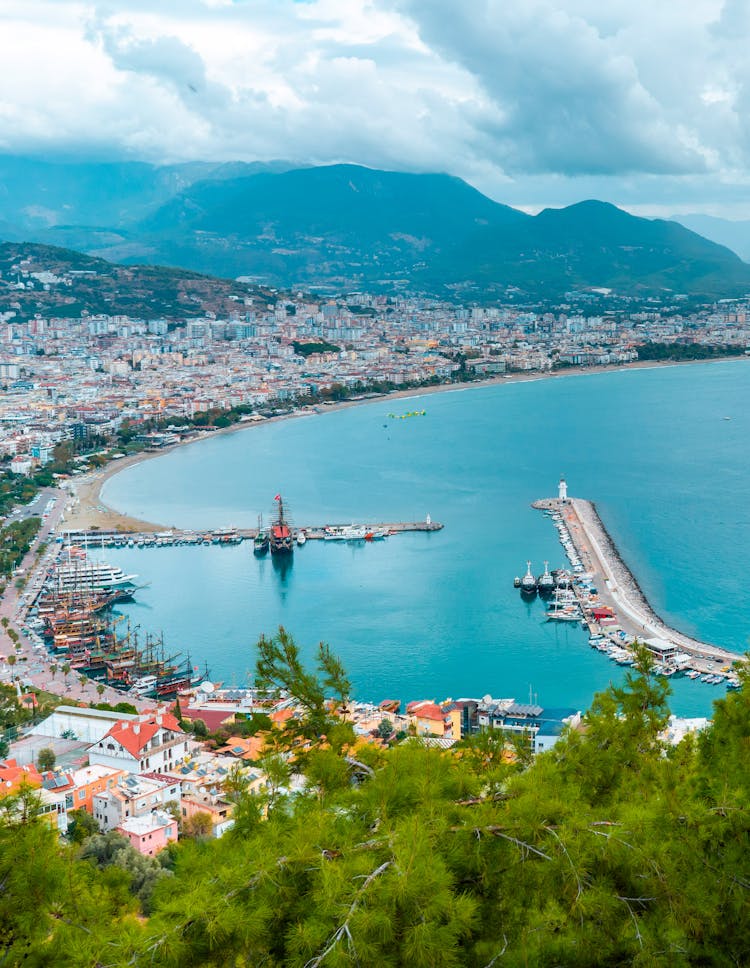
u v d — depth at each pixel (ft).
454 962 128.16
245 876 135.95
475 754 191.01
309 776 168.14
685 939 143.64
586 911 139.23
